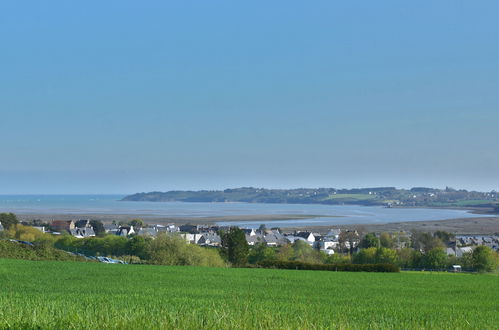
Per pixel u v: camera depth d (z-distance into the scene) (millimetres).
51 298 23234
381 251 115500
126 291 31672
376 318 19172
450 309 27141
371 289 41500
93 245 119125
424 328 14000
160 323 11000
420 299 34188
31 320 11383
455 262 113312
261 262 74500
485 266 104500
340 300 31219
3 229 139250
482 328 15195
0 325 10914
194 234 181250
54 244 127688
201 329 10836
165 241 74938
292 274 55844
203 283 41312
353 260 119375
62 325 11109
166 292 31859
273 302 26875
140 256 106250
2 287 32031
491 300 34406
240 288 37688
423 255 115125
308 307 23859
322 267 70875
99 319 11453
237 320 11508
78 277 42156
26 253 66125
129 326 10789
